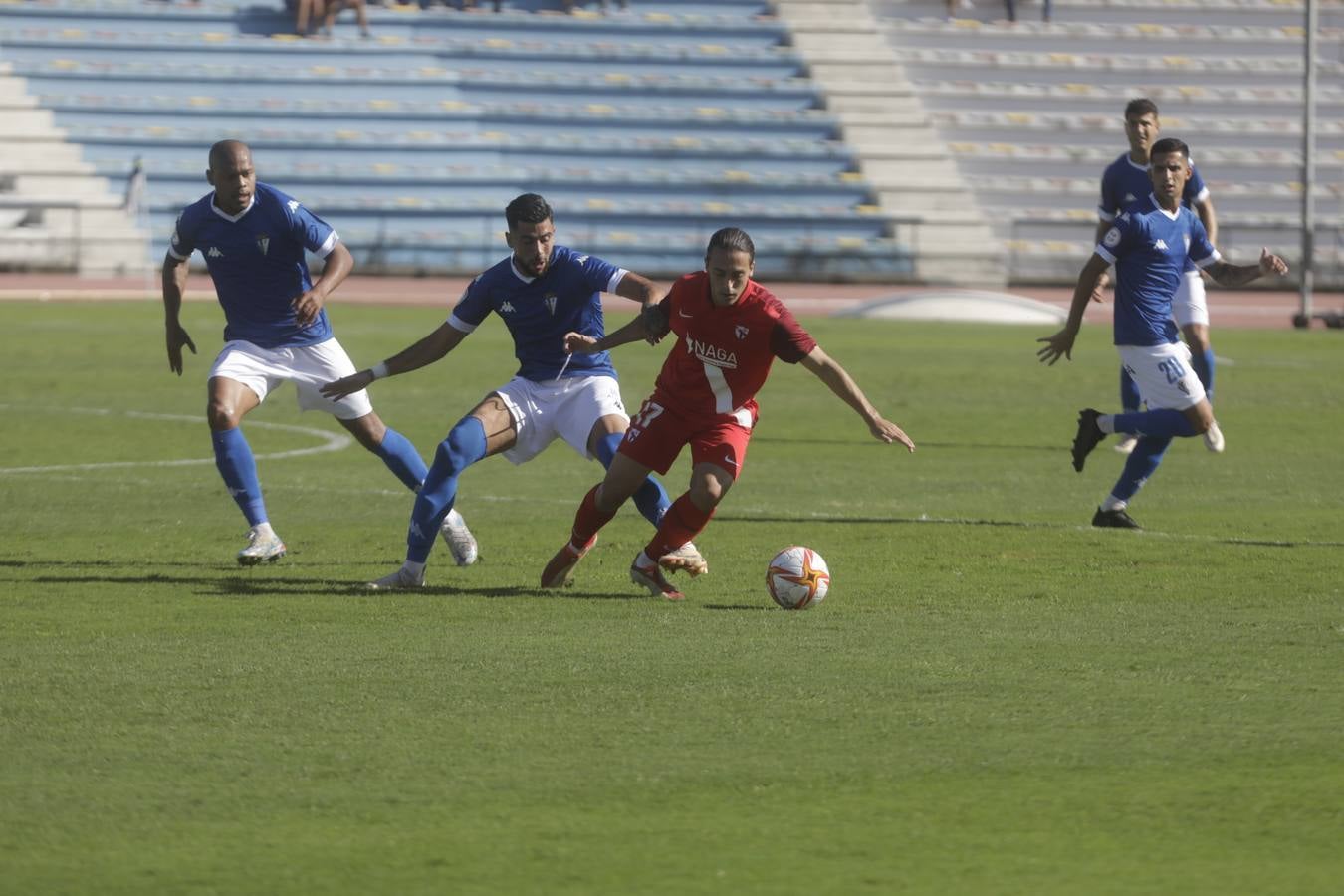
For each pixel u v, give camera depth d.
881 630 23.08
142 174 125.12
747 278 24.19
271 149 134.12
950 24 152.62
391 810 15.23
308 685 19.77
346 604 24.91
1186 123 147.62
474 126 139.75
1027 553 29.81
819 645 22.05
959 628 23.22
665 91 143.38
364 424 29.53
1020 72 151.12
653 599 25.42
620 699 19.12
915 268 133.38
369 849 14.20
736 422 25.12
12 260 122.62
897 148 143.38
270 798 15.55
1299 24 159.12
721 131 142.50
